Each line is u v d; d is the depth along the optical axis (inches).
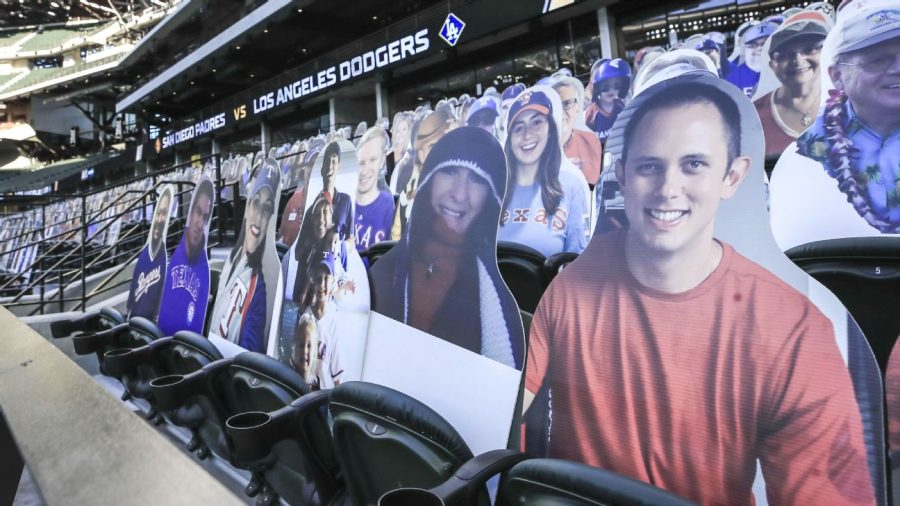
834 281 38.6
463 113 100.5
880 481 27.4
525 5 327.6
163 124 1042.7
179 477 18.7
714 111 37.8
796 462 30.3
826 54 41.8
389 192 91.7
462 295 54.3
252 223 98.6
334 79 480.1
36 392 28.8
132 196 419.2
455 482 37.3
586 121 94.3
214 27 702.5
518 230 69.9
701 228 37.4
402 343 59.3
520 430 45.4
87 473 20.0
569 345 43.8
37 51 1561.3
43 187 1170.0
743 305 34.3
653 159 40.9
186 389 70.0
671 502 29.8
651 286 39.3
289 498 62.4
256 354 70.4
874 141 37.3
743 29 112.4
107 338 110.5
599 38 337.7
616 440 38.9
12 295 237.3
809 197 41.1
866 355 28.9
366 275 67.6
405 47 409.4
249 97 598.2
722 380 34.1
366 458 50.4
